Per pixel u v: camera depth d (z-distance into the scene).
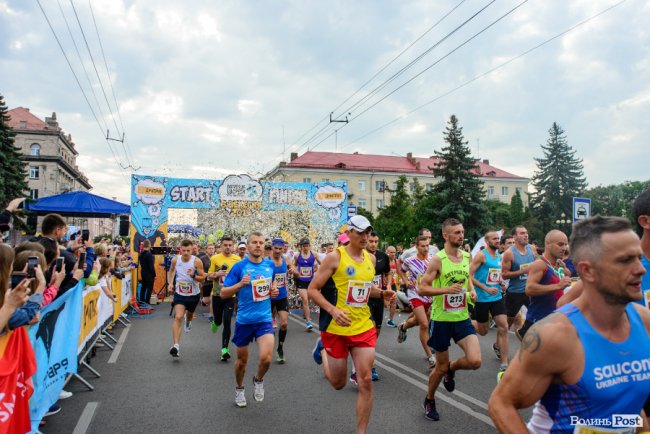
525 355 1.75
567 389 1.73
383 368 6.92
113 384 6.04
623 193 66.81
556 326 1.72
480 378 6.28
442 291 4.64
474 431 4.41
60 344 4.88
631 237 1.67
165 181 17.73
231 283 5.35
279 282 7.42
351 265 4.22
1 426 3.21
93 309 7.09
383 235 30.66
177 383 6.10
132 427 4.54
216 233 17.75
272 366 7.07
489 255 6.68
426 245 7.26
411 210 31.14
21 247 4.31
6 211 5.15
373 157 69.81
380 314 7.21
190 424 4.62
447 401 5.32
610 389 1.69
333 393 5.68
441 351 4.72
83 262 5.64
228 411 5.02
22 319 3.30
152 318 12.20
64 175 73.75
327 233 19.41
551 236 4.93
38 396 4.19
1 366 3.24
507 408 1.80
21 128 66.44
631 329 1.77
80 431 4.43
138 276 17.02
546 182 47.44
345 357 4.24
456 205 37.28
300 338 9.40
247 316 5.25
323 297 4.21
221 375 6.52
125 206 18.16
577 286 2.94
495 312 6.62
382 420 4.72
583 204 10.19
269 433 4.39
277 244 7.46
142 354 7.84
